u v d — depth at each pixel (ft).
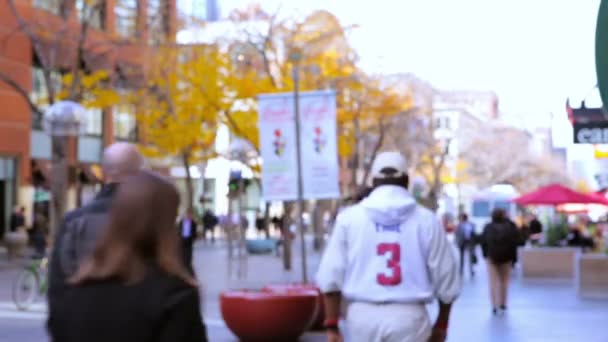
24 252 124.98
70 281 11.62
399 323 19.90
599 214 192.85
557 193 118.83
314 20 110.93
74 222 14.42
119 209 11.64
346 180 240.32
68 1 103.65
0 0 136.05
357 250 20.36
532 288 85.46
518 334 51.55
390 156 21.24
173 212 11.94
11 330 52.34
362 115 127.75
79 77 99.40
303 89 103.81
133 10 131.75
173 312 11.23
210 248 166.50
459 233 106.42
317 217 164.45
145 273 11.39
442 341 21.24
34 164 151.33
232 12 116.06
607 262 75.36
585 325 55.72
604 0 24.20
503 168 330.75
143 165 18.62
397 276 20.11
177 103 108.27
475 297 75.20
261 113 59.26
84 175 156.25
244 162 103.50
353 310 20.47
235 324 47.26
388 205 20.26
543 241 104.68
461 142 345.51
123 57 133.08
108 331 11.15
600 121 35.37
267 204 178.29
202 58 102.37
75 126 73.92
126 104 122.62
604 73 24.26
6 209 146.41
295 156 58.59
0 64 138.10
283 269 105.19
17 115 144.77
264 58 101.60
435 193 243.60
